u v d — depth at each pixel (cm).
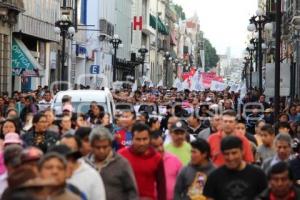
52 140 2672
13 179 1283
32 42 9725
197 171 2119
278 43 4272
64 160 1486
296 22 9144
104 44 14700
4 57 8438
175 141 2477
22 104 5397
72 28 7962
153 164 2077
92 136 1916
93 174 1781
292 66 6400
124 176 1927
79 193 1661
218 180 1812
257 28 8081
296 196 1778
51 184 1272
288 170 1752
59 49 11112
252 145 2652
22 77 9406
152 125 3200
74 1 11962
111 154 1934
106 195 1908
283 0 12350
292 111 5066
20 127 2927
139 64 18412
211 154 2403
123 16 17550
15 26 8656
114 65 11806
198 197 2103
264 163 2284
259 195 1803
